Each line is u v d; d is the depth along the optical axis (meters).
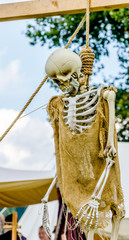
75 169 3.64
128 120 14.73
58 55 3.66
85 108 3.74
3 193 8.70
